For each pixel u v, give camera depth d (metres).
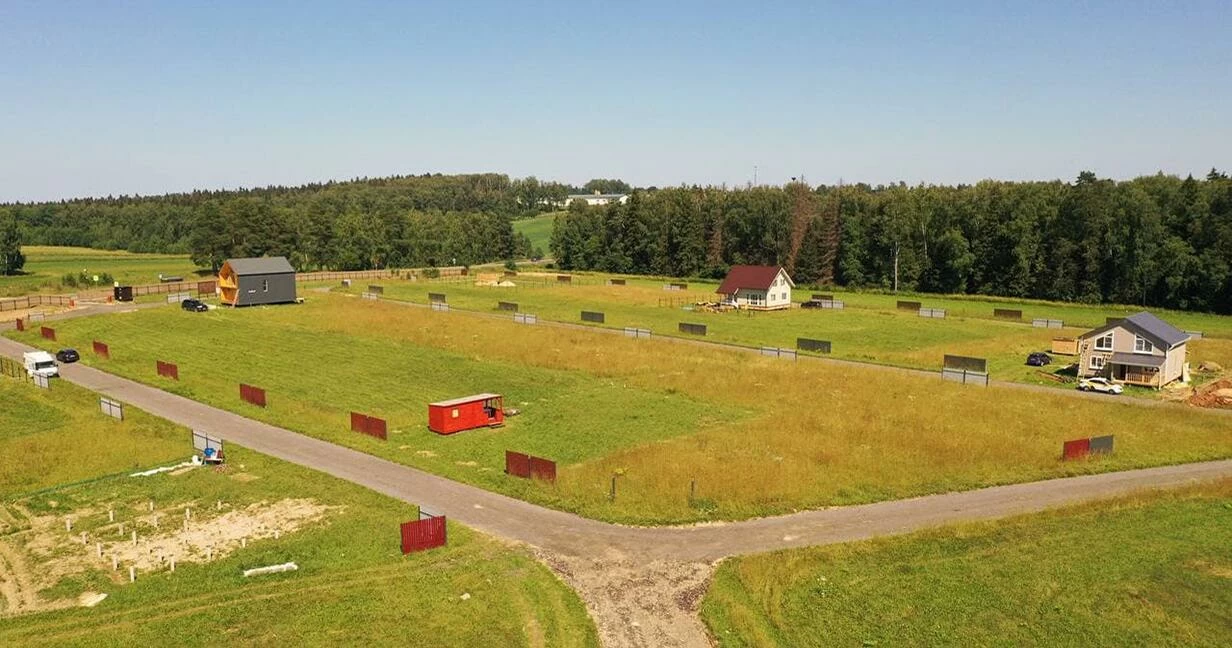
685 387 62.69
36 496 40.03
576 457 46.00
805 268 160.75
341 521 36.22
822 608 28.89
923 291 147.75
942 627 27.67
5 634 26.72
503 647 25.98
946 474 43.31
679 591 29.94
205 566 31.78
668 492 39.44
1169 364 66.50
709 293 137.38
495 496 39.50
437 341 81.62
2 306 103.88
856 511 38.22
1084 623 27.98
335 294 124.44
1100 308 120.94
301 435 50.00
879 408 56.62
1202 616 28.52
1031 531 35.75
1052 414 55.50
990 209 140.50
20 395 60.03
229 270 104.69
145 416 53.69
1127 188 128.50
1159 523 36.75
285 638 26.36
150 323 90.69
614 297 128.75
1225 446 49.16
